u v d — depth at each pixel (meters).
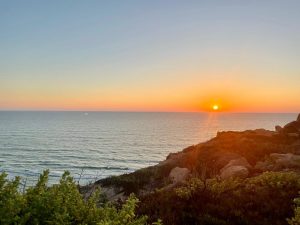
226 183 13.73
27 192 5.39
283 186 13.12
